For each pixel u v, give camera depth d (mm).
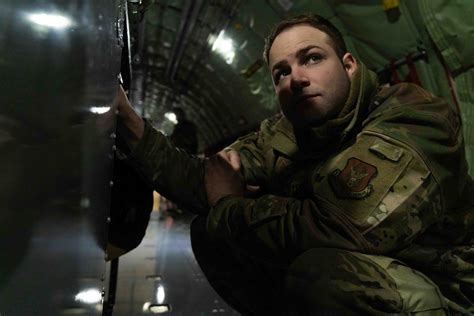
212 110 13484
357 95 1803
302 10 5480
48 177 815
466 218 1814
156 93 16484
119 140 2033
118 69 1665
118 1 1576
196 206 2115
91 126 1043
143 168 2049
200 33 8852
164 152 2064
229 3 6965
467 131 3498
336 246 1565
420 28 3846
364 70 1879
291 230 1645
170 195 2111
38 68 783
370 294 1479
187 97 14703
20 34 737
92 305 1164
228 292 2396
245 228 1752
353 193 1577
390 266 1552
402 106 1739
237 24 7582
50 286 835
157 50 11250
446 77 3715
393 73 4418
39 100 786
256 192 2266
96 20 1064
